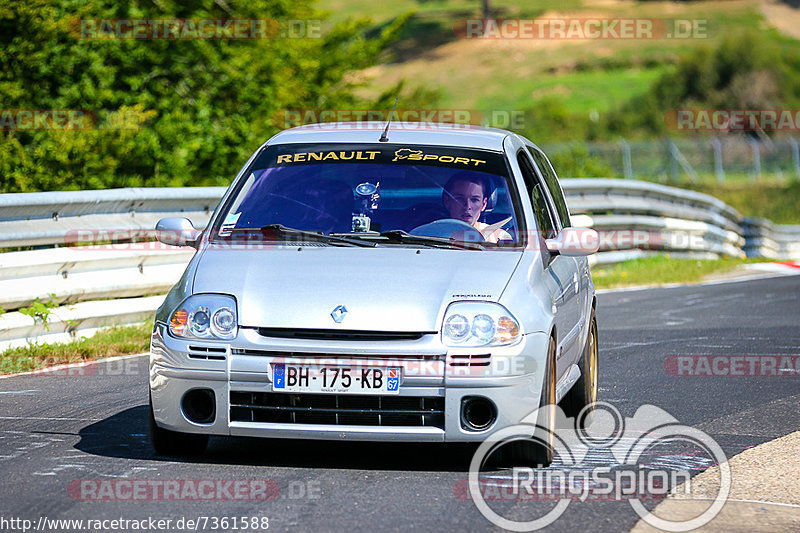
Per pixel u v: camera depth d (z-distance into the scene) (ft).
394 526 39.65
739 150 440.45
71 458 49.52
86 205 86.53
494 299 48.16
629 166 327.06
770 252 223.92
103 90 150.71
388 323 46.75
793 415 62.64
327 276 49.06
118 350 79.36
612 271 153.99
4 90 139.33
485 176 56.03
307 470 47.98
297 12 187.01
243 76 161.68
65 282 81.30
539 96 634.84
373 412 46.65
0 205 77.36
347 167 56.75
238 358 47.06
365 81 211.82
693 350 87.81
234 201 55.93
